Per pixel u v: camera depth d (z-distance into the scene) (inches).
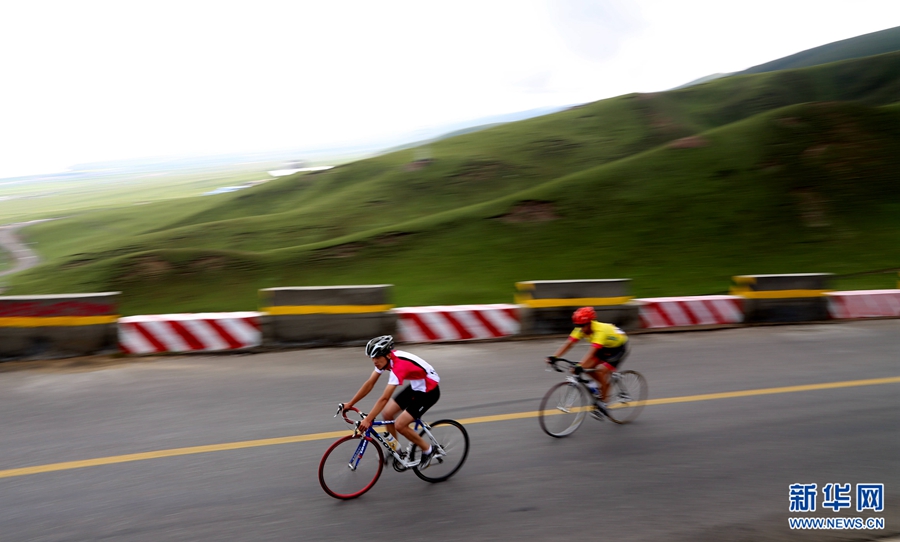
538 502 220.7
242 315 410.6
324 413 298.2
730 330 477.1
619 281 469.1
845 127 1391.5
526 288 456.8
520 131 2551.7
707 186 1207.6
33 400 310.2
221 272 1136.8
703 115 2952.8
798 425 291.7
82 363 369.4
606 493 227.6
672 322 482.6
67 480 229.1
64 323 376.2
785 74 3484.3
